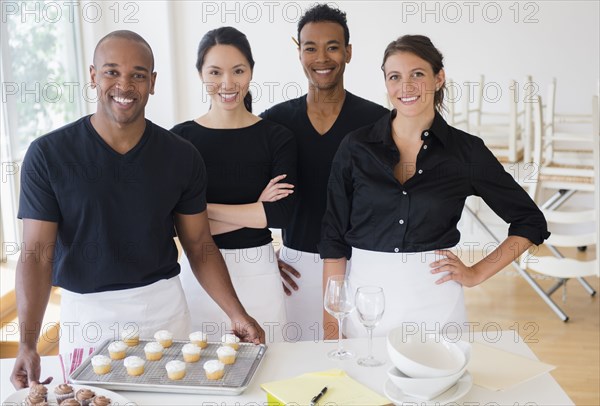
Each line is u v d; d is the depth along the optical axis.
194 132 2.47
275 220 2.44
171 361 1.78
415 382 1.62
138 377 1.74
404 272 2.16
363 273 2.21
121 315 2.04
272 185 2.45
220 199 2.49
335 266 2.30
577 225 5.62
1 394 1.77
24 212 1.99
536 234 2.25
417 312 2.16
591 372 3.59
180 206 2.13
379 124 2.22
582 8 5.45
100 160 1.98
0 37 4.32
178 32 5.92
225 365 1.80
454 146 2.19
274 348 1.95
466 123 5.01
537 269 4.20
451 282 2.20
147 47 1.98
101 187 1.98
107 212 1.99
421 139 2.17
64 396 1.64
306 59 2.55
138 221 2.02
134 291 2.04
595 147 4.01
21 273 1.97
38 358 1.85
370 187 2.17
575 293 4.72
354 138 2.23
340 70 2.57
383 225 2.17
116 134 1.97
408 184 2.15
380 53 5.75
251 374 1.76
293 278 2.76
